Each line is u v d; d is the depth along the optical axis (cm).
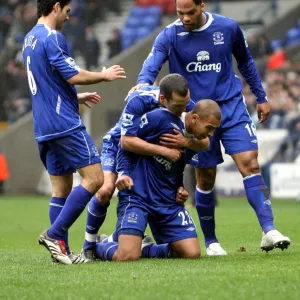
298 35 9444
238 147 2692
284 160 7231
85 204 2494
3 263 2584
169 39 2752
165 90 2486
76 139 2478
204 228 2831
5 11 10294
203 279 2009
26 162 8744
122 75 2475
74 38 9431
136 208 2541
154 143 2556
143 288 1902
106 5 10581
